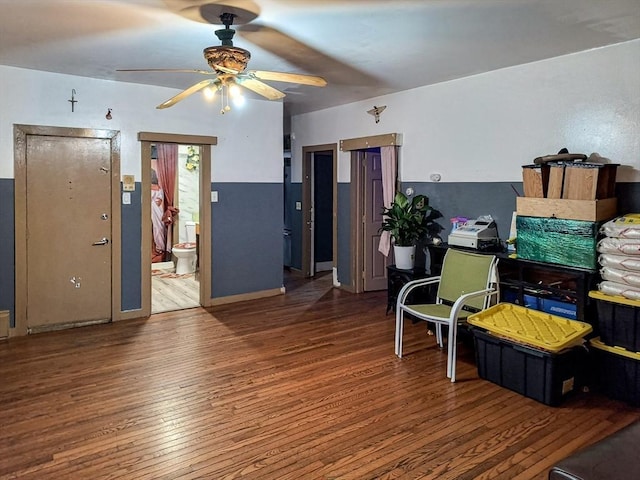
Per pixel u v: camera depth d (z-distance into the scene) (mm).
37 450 2471
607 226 3133
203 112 5238
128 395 3125
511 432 2682
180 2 2668
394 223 5012
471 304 3773
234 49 2807
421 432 2676
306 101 5844
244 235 5652
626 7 2758
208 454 2447
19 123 4242
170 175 7844
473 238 4172
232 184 5516
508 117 4219
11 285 4324
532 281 3814
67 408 2936
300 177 7105
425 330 4531
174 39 3338
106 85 4629
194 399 3072
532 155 4059
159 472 2289
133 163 4840
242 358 3801
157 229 7969
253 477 2256
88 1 2654
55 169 4453
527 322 3350
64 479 2232
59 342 4180
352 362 3721
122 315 4879
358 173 6086
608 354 3131
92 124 4586
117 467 2328
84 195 4609
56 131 4406
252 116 5598
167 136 4984
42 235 4434
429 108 4961
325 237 7527
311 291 6199
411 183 5258
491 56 3812
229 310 5258
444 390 3229
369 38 3314
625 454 1660
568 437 2631
